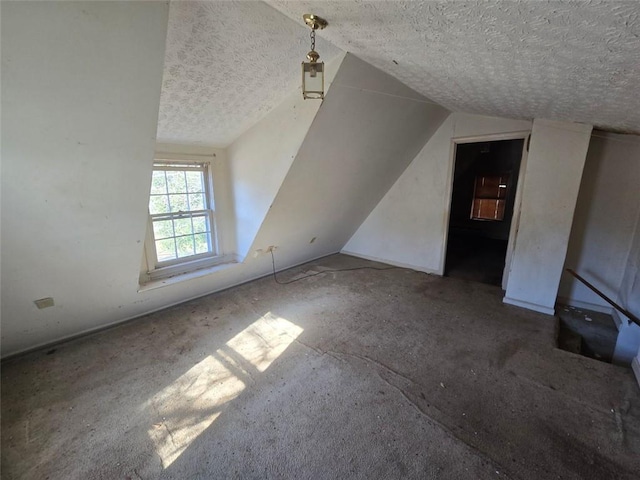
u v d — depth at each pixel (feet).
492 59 4.23
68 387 6.48
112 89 4.65
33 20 3.47
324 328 8.95
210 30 4.97
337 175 10.30
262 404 6.00
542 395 6.19
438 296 11.20
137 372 6.98
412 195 13.65
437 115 11.23
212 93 6.82
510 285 10.34
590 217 9.96
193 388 6.46
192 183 10.52
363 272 13.94
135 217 6.97
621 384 6.48
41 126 4.54
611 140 9.28
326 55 6.18
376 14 3.62
